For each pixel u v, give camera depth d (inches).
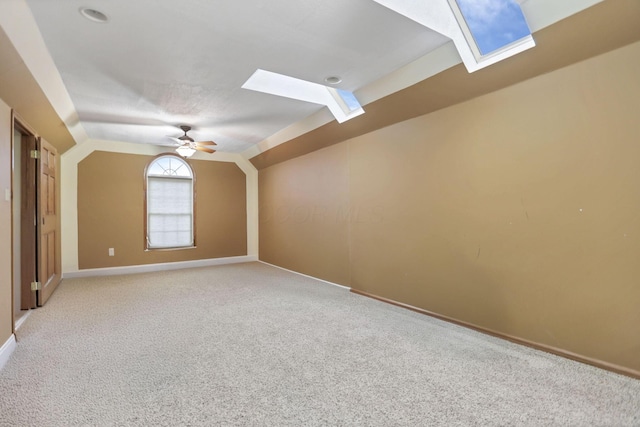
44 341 99.9
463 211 110.6
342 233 170.1
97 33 85.5
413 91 116.3
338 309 132.6
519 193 94.7
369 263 152.5
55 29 83.0
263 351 93.0
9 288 93.1
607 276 78.1
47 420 61.7
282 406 66.8
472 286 108.4
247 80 118.6
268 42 92.7
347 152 165.2
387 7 77.4
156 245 224.7
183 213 234.8
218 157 248.1
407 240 132.2
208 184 243.9
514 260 96.5
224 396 70.3
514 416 62.7
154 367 83.4
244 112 154.0
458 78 103.1
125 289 167.3
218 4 75.1
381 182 144.6
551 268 88.3
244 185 260.4
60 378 77.6
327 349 94.0
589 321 81.4
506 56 90.0
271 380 77.0
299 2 75.1
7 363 85.3
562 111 84.8
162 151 224.5
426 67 105.3
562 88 84.7
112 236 207.9
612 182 76.8
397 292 137.5
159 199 225.6
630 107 73.5
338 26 85.5
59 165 182.9
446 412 64.4
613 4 68.3
